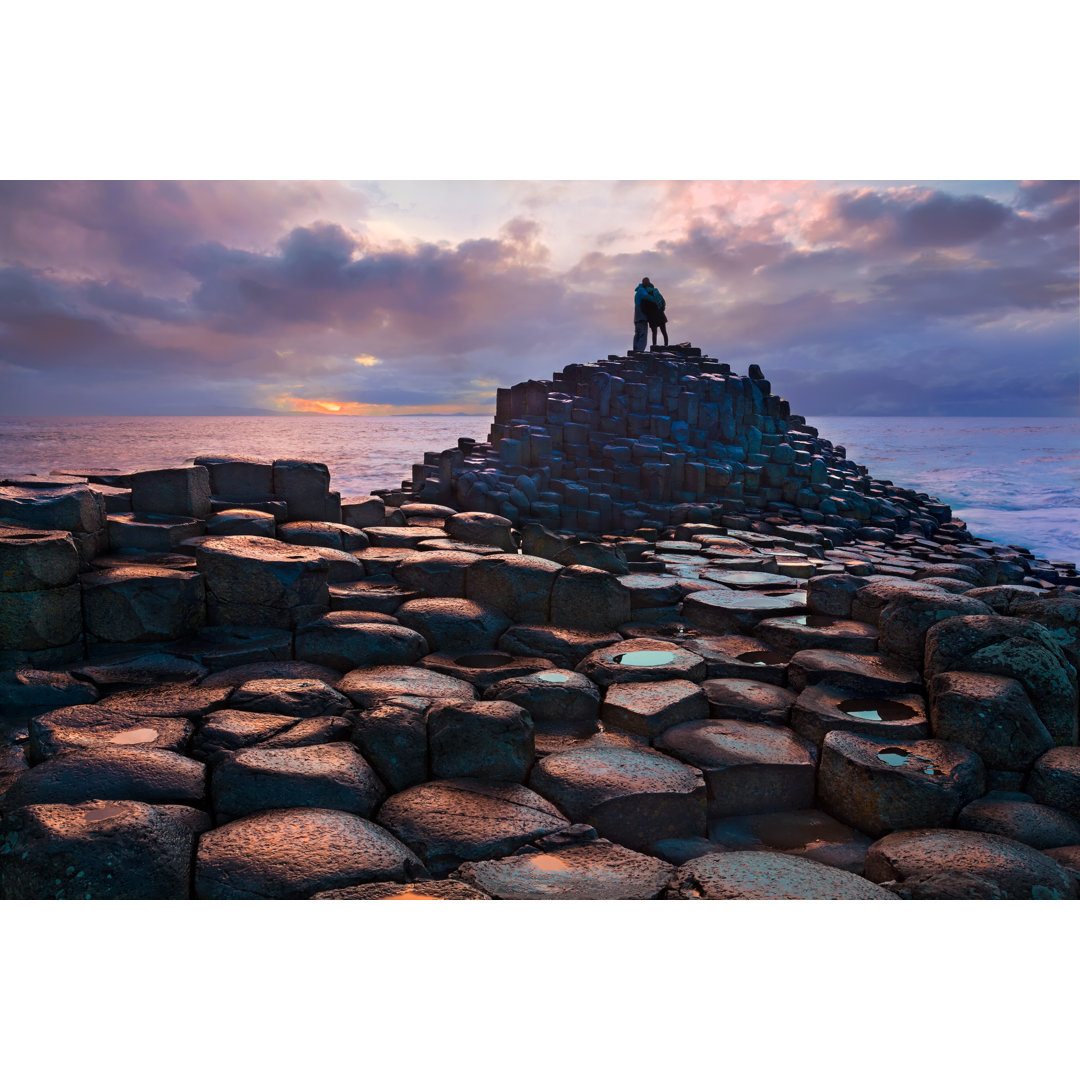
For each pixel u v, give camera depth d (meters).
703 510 15.00
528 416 17.08
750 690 5.11
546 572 6.29
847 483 19.61
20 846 3.01
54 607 4.88
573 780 3.96
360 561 6.72
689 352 22.12
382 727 4.13
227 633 5.39
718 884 3.24
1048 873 3.37
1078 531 22.83
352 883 3.10
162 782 3.55
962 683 4.43
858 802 3.99
